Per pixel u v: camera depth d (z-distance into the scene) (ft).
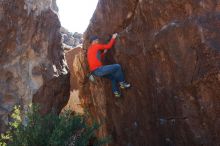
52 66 31.19
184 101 23.56
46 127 23.34
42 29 30.40
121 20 27.96
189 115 23.44
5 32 27.66
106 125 31.71
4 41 27.68
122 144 29.89
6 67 27.89
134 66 26.86
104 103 31.65
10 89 28.02
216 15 22.06
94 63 27.63
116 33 27.89
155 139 26.48
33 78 29.40
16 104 27.96
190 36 22.80
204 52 22.16
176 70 23.63
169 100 24.57
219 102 21.91
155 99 25.73
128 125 28.84
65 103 33.86
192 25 22.71
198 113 22.98
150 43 25.21
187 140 23.94
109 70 27.20
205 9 22.49
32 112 24.52
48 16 31.24
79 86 36.86
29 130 22.94
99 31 29.84
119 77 27.48
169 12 23.97
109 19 28.94
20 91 28.45
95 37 28.12
